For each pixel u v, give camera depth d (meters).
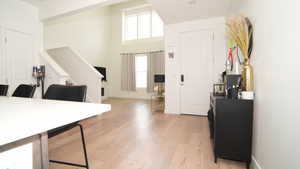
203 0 2.80
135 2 7.08
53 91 1.51
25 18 3.49
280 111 1.18
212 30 3.66
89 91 4.42
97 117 3.75
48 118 0.66
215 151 1.76
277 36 1.23
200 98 3.86
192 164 1.74
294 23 1.02
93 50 6.70
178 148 2.12
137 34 7.25
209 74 3.74
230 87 1.83
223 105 1.72
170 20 3.77
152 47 6.86
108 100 6.68
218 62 3.64
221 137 1.74
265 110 1.44
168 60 4.07
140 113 4.18
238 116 1.68
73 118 0.72
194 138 2.46
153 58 6.76
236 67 2.40
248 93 1.69
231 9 3.00
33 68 3.62
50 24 5.00
